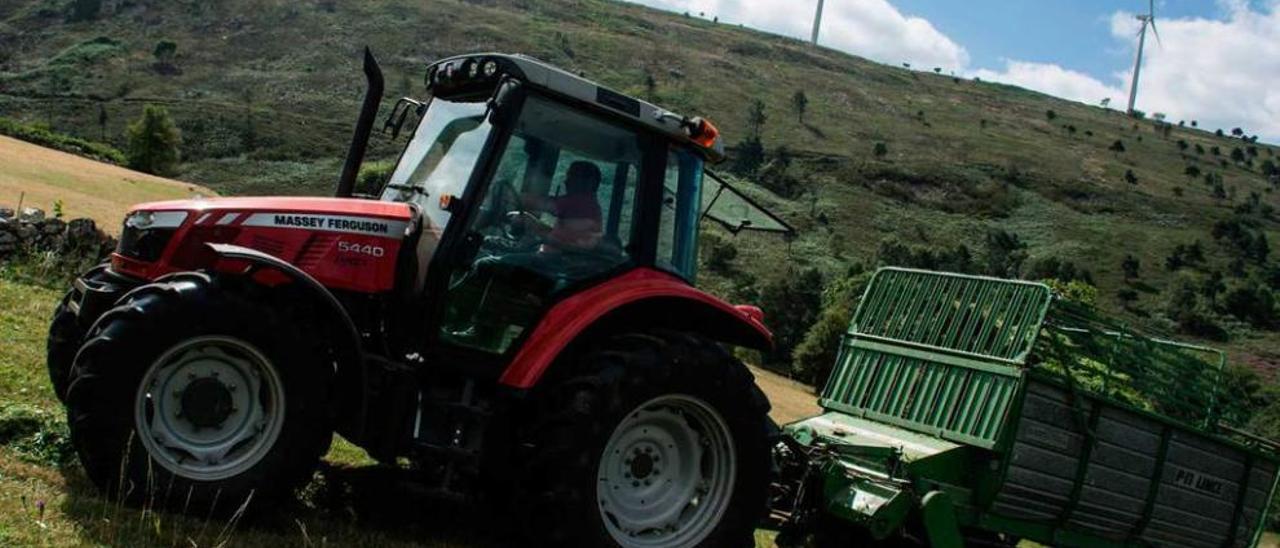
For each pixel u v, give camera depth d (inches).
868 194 4215.1
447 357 227.6
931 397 319.6
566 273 241.8
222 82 4891.7
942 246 3636.8
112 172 1824.6
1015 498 303.4
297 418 208.8
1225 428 352.8
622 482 233.3
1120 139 6633.9
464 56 248.1
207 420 205.6
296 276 210.5
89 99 4429.1
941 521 284.4
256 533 203.5
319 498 242.1
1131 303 3213.6
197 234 222.7
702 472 243.1
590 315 231.0
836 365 351.9
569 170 244.4
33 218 530.0
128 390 195.8
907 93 7111.2
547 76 237.5
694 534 237.8
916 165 4719.5
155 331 197.3
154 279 224.4
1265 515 364.5
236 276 213.6
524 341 232.2
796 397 1231.5
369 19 6112.2
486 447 229.9
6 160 1565.0
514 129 236.7
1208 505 347.9
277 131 3976.4
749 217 295.7
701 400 236.4
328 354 214.4
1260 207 5012.3
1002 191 4534.9
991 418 300.7
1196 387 346.9
